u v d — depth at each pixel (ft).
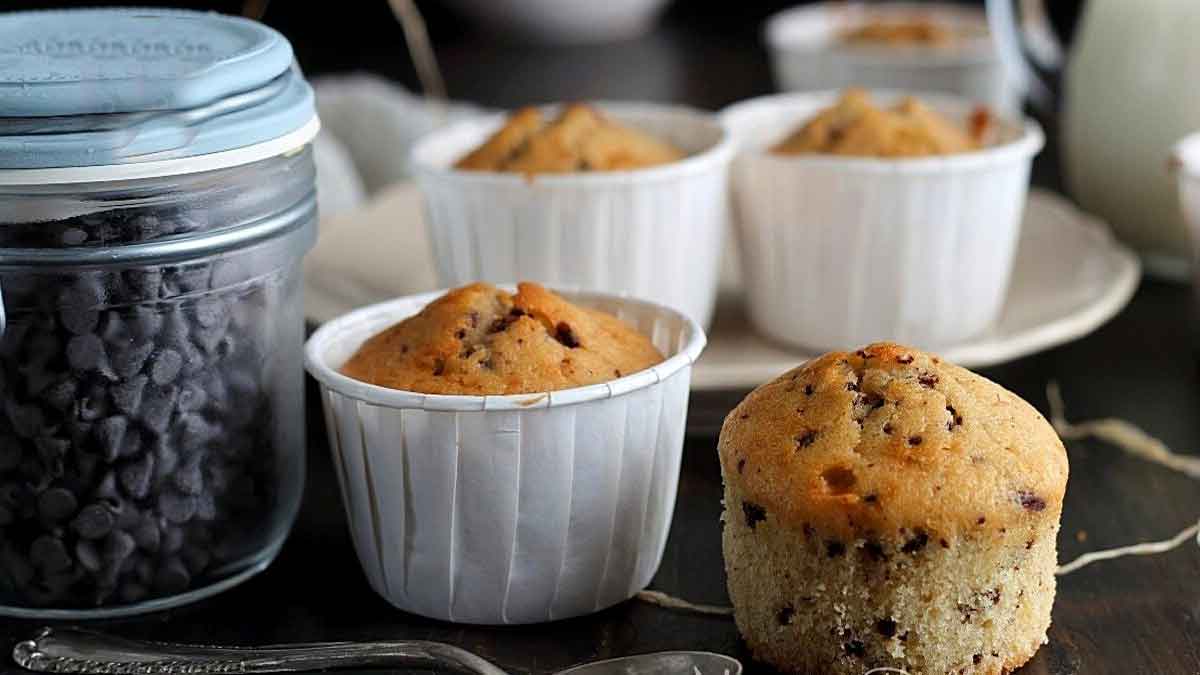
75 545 1.71
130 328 1.68
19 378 1.68
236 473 1.74
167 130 1.64
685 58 3.79
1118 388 2.07
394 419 1.68
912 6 3.27
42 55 1.69
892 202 2.03
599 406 1.67
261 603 1.76
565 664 1.69
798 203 2.05
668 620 1.73
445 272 2.08
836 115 2.12
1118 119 2.29
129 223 1.65
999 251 2.08
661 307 1.80
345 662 1.67
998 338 2.10
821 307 2.08
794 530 1.62
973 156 2.03
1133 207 2.31
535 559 1.70
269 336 1.75
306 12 4.29
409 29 3.15
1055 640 1.70
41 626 1.73
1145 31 2.25
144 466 1.70
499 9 3.86
